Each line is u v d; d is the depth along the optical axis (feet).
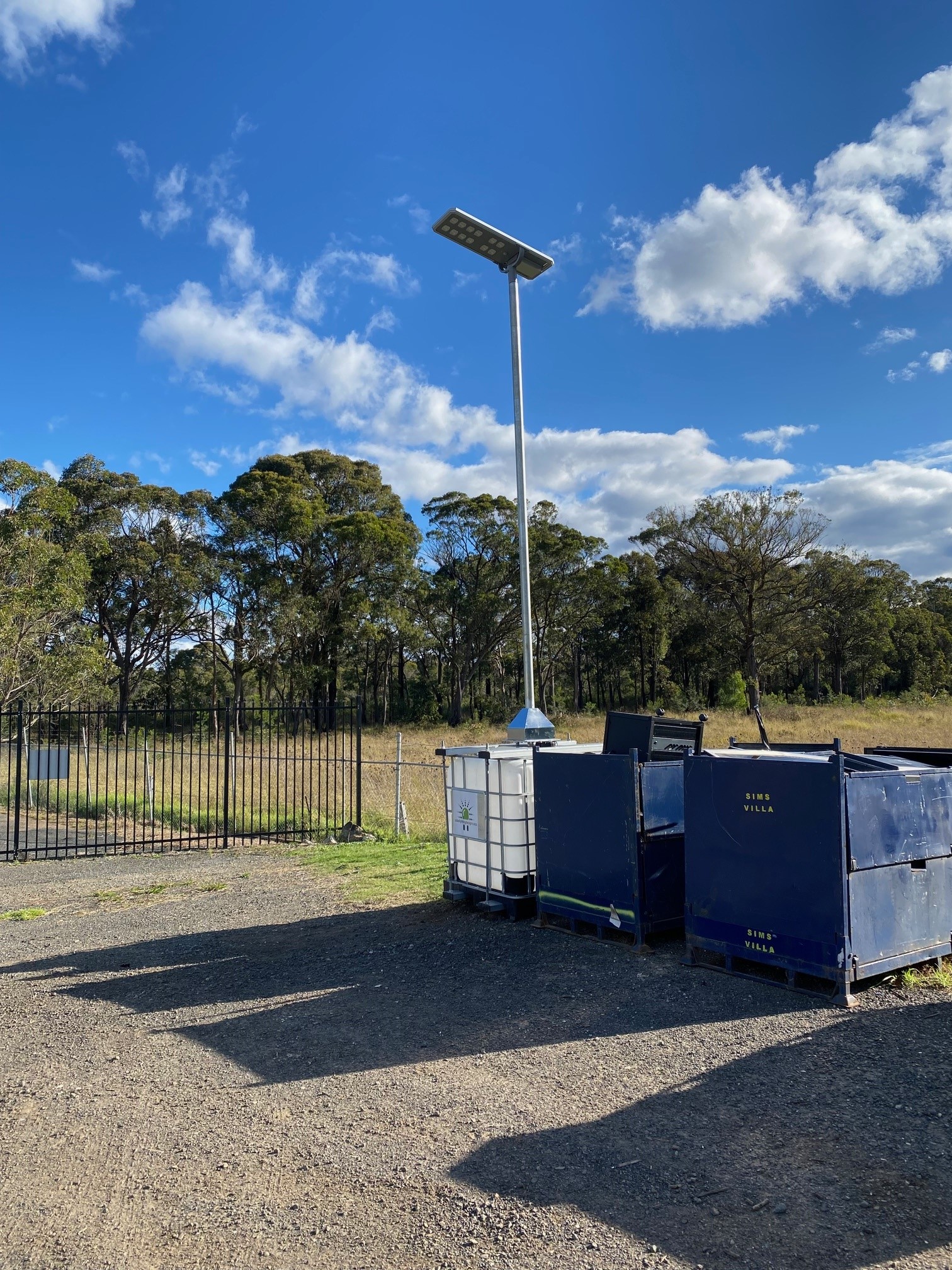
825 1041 13.30
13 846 40.70
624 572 208.23
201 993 18.20
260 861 35.47
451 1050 14.19
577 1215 9.20
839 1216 8.85
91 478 153.79
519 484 26.61
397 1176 10.24
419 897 26.40
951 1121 10.57
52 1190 10.39
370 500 185.47
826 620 182.91
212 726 59.47
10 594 77.92
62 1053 15.10
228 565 158.30
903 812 15.87
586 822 19.97
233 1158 10.94
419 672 223.92
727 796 16.81
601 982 16.93
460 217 25.71
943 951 16.29
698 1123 11.09
